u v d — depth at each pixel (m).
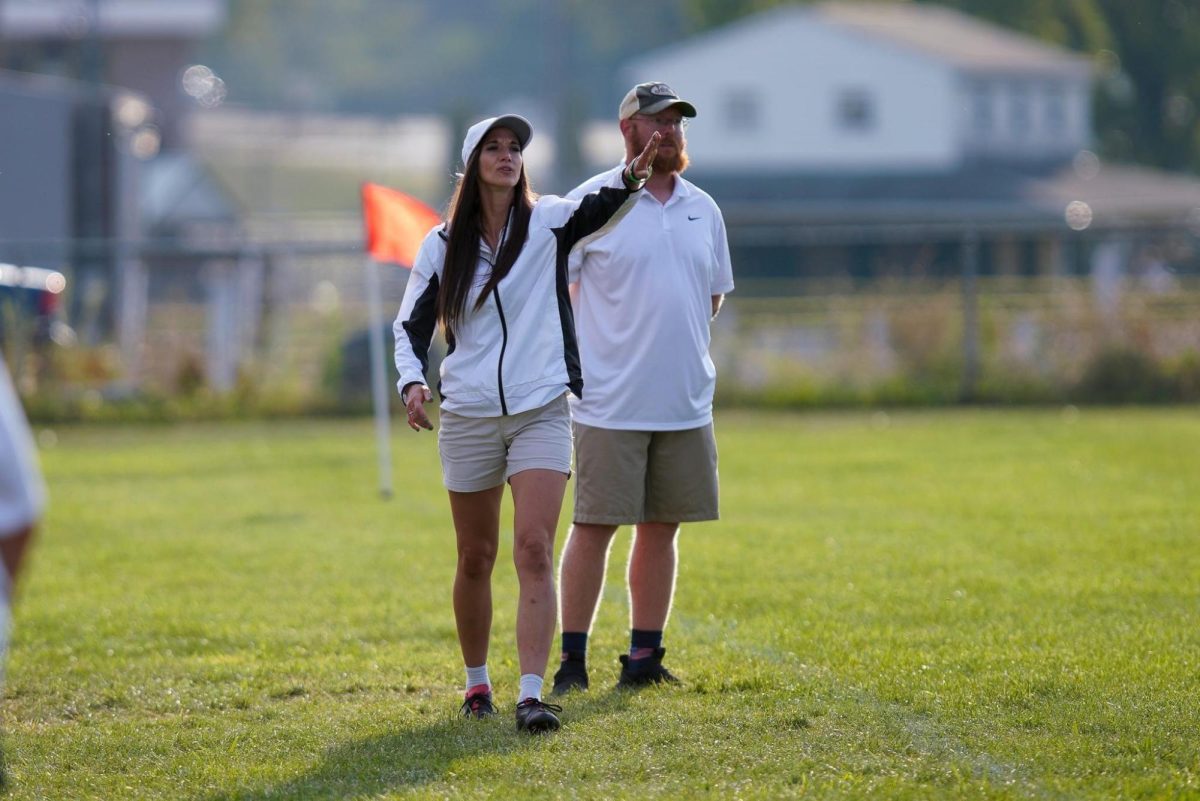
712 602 28.03
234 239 153.88
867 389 70.12
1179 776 17.22
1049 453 50.44
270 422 67.38
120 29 183.62
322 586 30.83
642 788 17.19
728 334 72.31
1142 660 22.64
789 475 46.47
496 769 18.08
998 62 177.12
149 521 39.94
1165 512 37.47
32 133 87.06
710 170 183.50
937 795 16.67
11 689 23.20
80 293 75.75
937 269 147.62
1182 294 71.06
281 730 20.30
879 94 178.62
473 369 20.02
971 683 21.53
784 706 20.52
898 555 32.41
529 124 19.98
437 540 36.22
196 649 25.77
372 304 44.62
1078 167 182.12
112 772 18.81
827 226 150.75
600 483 21.92
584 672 22.27
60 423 66.19
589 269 22.22
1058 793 16.69
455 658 24.41
